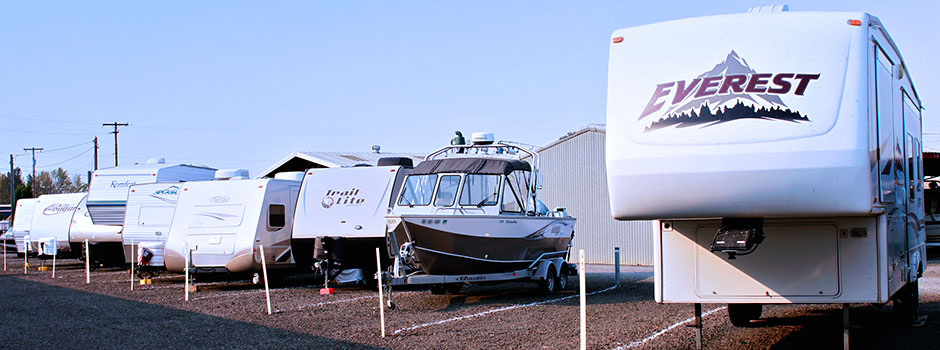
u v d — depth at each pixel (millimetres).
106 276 18188
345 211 13688
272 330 9062
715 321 9312
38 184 91188
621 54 6191
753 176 5605
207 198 15320
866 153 5414
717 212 5793
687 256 6574
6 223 36375
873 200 5531
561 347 7703
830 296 6164
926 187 23359
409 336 8523
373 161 25828
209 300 12508
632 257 24016
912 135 8125
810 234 6230
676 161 5824
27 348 7953
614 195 6094
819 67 5582
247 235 14664
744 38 5816
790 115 5559
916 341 7816
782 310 10375
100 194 19656
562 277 14062
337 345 7977
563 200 26109
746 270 6402
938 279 15008
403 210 12609
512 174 12633
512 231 12227
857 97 5469
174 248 15250
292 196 15633
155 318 10219
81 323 9758
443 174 12500
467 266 11734
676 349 7484
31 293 13805
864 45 5570
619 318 9820
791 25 5730
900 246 6984
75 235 20531
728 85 5758
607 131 6145
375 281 14336
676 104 5891
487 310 10875
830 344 7684
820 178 5453
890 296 6250
